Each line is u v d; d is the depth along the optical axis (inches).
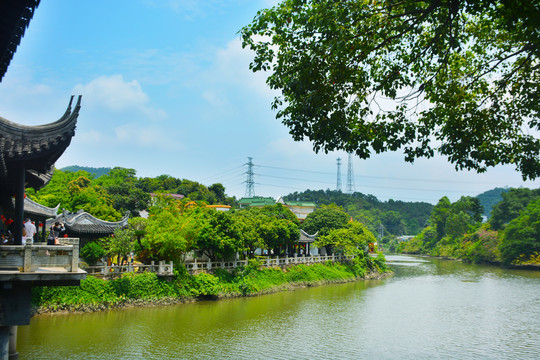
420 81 586.9
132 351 1026.1
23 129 501.0
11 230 987.9
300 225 3102.9
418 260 4795.8
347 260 2864.2
